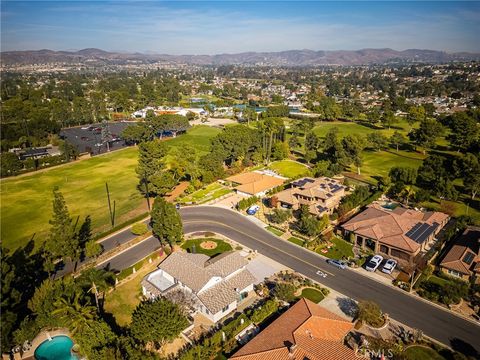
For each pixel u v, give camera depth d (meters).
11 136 177.38
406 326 58.06
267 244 84.81
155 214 80.19
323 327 52.66
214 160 129.50
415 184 118.50
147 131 184.25
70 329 51.53
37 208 107.75
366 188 107.81
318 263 76.69
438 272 71.56
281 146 153.38
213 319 58.66
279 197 104.62
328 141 145.00
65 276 71.31
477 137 154.00
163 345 53.81
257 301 64.38
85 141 193.50
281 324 53.38
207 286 61.81
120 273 71.56
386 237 79.12
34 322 53.31
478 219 94.81
